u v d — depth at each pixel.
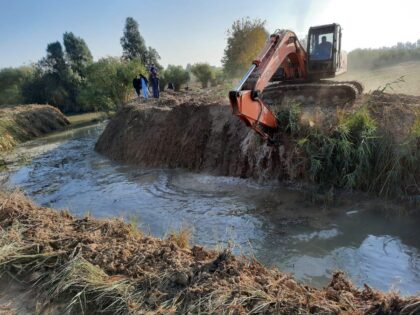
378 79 19.59
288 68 10.71
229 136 10.34
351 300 3.70
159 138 12.23
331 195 7.40
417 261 5.27
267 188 8.59
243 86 7.76
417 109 8.13
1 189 9.85
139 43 48.19
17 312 4.04
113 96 26.59
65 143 18.30
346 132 7.79
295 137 8.55
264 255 5.77
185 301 3.71
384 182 7.18
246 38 23.31
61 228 5.63
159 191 9.40
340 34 10.73
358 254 5.57
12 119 21.67
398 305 3.30
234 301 3.56
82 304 3.96
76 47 45.50
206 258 4.59
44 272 4.57
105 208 8.56
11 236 5.30
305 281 5.00
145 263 4.45
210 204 8.11
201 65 37.41
